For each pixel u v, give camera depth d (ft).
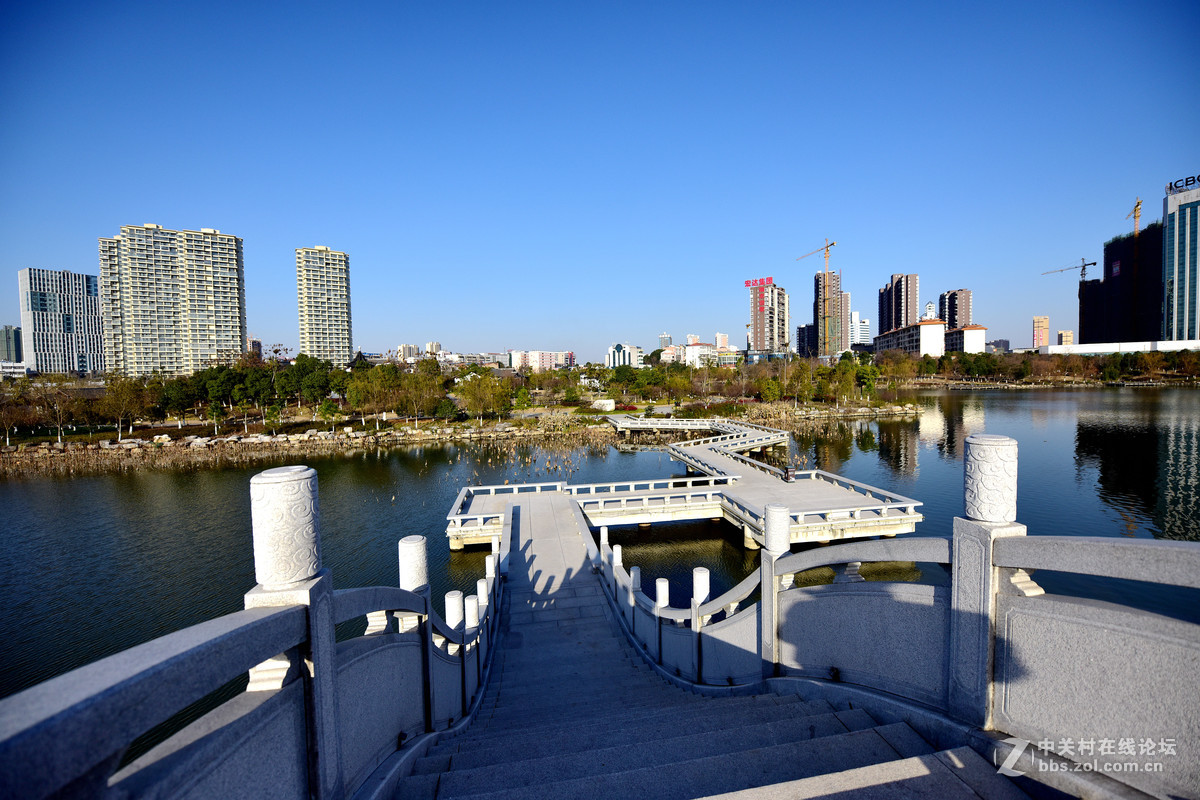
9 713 3.67
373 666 10.80
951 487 95.76
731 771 10.35
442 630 16.31
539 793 9.96
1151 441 126.52
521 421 196.85
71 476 120.78
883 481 101.04
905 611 11.75
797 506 70.59
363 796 9.47
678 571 64.23
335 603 8.42
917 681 11.50
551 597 41.57
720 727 13.58
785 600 15.90
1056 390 289.33
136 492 104.63
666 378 276.82
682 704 18.66
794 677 15.40
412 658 13.41
